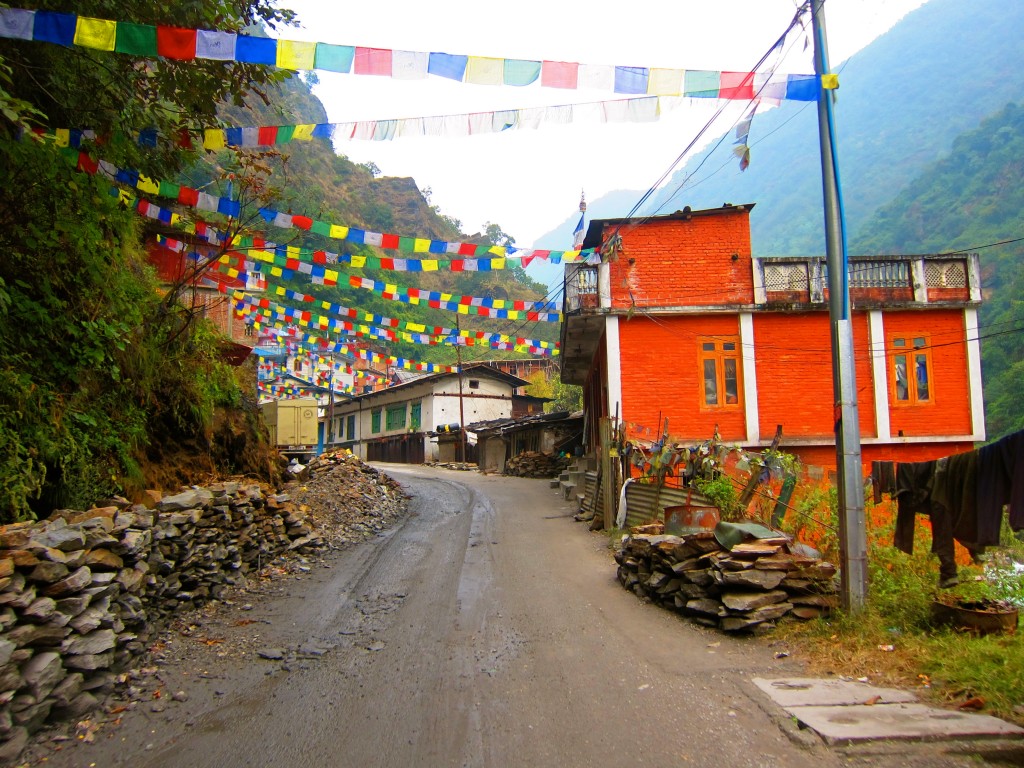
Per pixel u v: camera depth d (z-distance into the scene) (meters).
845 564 6.51
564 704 5.10
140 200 9.09
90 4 6.33
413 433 38.38
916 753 4.06
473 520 15.54
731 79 6.11
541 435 28.95
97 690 5.10
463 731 4.71
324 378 30.62
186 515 7.66
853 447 6.67
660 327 15.82
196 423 10.39
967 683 4.81
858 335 15.96
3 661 4.11
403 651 6.48
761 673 5.53
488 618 7.56
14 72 6.60
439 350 46.31
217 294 15.08
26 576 4.63
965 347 16.03
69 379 7.19
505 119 6.48
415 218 62.06
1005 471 5.08
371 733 4.71
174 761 4.32
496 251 9.77
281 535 10.82
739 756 4.16
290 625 7.37
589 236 16.75
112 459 7.60
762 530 7.37
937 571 7.14
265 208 9.27
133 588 6.03
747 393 15.61
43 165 6.58
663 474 11.67
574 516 15.77
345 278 11.61
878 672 5.32
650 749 4.32
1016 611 5.83
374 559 11.01
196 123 8.08
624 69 5.80
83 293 7.52
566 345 19.09
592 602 8.13
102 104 7.37
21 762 4.18
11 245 6.70
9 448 5.82
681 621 7.18
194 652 6.43
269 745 4.55
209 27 7.20
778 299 15.89
